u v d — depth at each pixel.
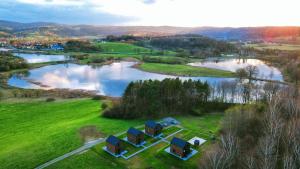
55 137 57.50
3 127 65.81
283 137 43.47
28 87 121.38
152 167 45.78
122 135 58.91
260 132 47.25
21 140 57.09
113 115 70.75
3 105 86.88
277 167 37.16
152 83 76.50
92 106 85.50
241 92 97.81
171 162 47.56
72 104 88.31
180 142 49.50
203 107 78.88
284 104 59.16
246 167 37.31
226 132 49.66
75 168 45.41
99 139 56.59
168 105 75.62
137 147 53.12
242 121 49.94
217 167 35.50
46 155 49.69
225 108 79.44
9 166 45.97
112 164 46.62
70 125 64.94
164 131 61.53
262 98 83.06
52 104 88.88
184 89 77.88
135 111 70.50
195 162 47.47
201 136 58.84
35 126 66.44
